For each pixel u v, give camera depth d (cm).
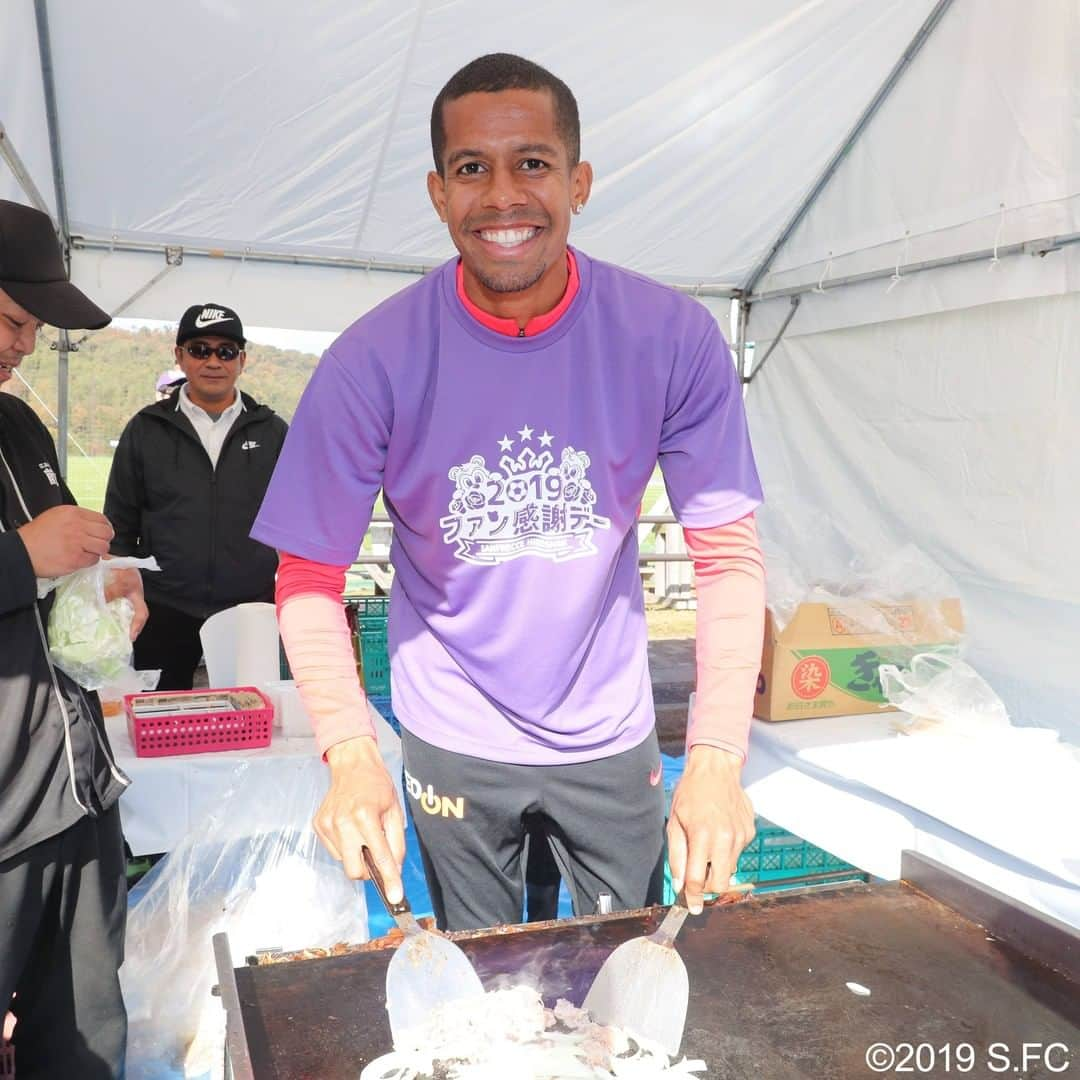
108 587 182
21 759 155
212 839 209
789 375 540
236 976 112
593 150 459
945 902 130
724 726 133
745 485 144
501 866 156
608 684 151
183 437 366
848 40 414
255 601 375
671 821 125
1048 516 391
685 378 141
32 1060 173
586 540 141
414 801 156
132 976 203
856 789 206
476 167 124
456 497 139
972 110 399
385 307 140
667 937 110
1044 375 390
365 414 135
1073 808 178
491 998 108
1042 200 371
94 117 407
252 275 514
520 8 378
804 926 125
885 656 243
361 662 349
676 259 549
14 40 324
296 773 216
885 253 459
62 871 166
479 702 149
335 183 465
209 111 410
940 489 443
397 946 117
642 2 380
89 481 549
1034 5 367
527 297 132
